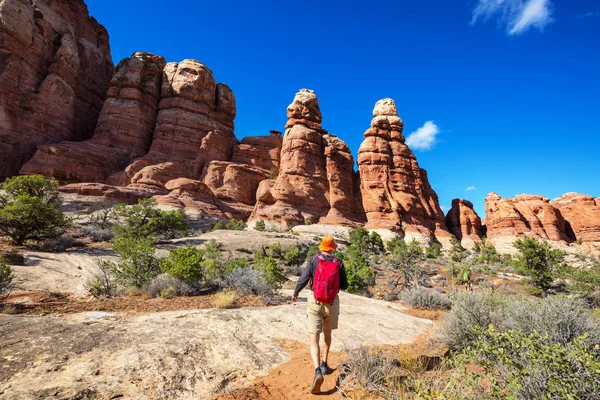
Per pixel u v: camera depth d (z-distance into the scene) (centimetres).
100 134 5700
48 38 5512
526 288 2077
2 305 635
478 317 499
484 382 308
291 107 6862
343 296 1039
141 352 368
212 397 303
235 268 1141
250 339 475
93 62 6594
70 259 1387
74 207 3878
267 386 338
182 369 344
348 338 541
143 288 901
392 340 580
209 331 479
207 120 6656
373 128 6950
